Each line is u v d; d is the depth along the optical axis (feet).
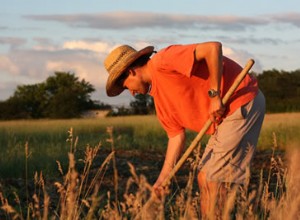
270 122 73.92
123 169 35.91
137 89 15.90
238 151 15.21
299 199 12.75
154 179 32.09
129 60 15.40
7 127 77.71
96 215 19.62
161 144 60.29
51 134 66.85
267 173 33.04
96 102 223.71
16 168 31.71
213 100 14.87
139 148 57.98
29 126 84.12
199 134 15.11
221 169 15.05
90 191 23.72
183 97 15.49
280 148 55.62
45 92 233.35
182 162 15.11
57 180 28.66
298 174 15.06
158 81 15.56
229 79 15.39
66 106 214.48
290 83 197.57
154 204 13.21
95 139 61.67
